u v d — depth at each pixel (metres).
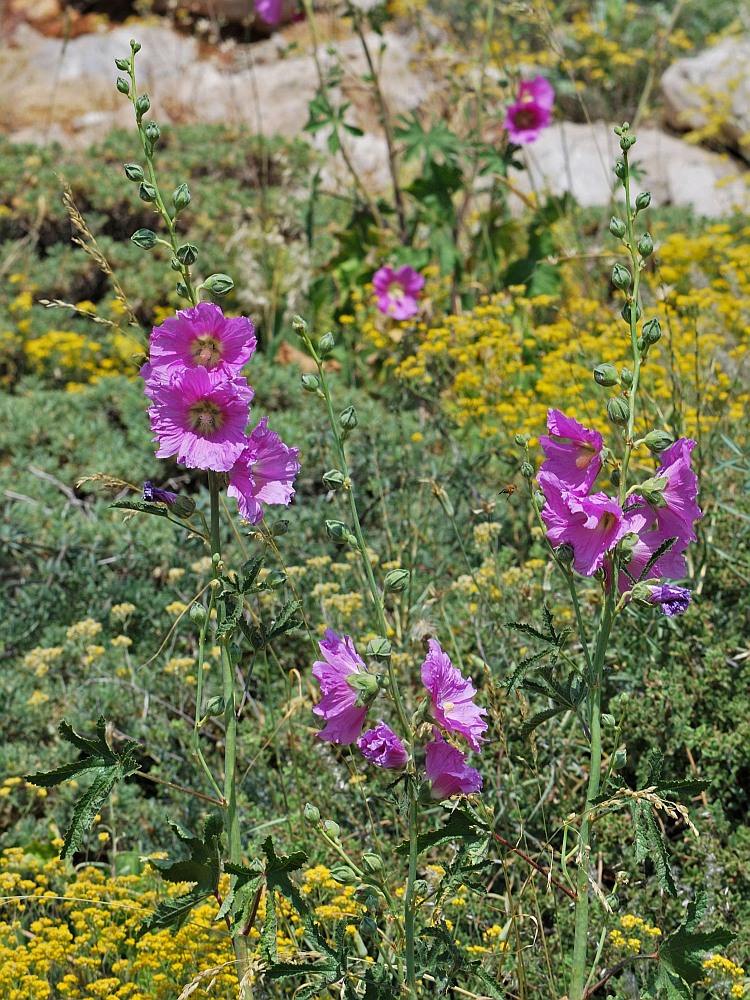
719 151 9.94
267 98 9.62
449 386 4.97
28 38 10.83
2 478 4.55
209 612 2.12
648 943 2.57
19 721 3.49
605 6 11.33
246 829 3.07
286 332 6.18
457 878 1.99
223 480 2.20
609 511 1.93
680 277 5.87
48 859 3.10
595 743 1.99
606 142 9.05
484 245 6.26
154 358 2.09
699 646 3.25
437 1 10.55
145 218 7.07
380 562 3.91
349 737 1.95
